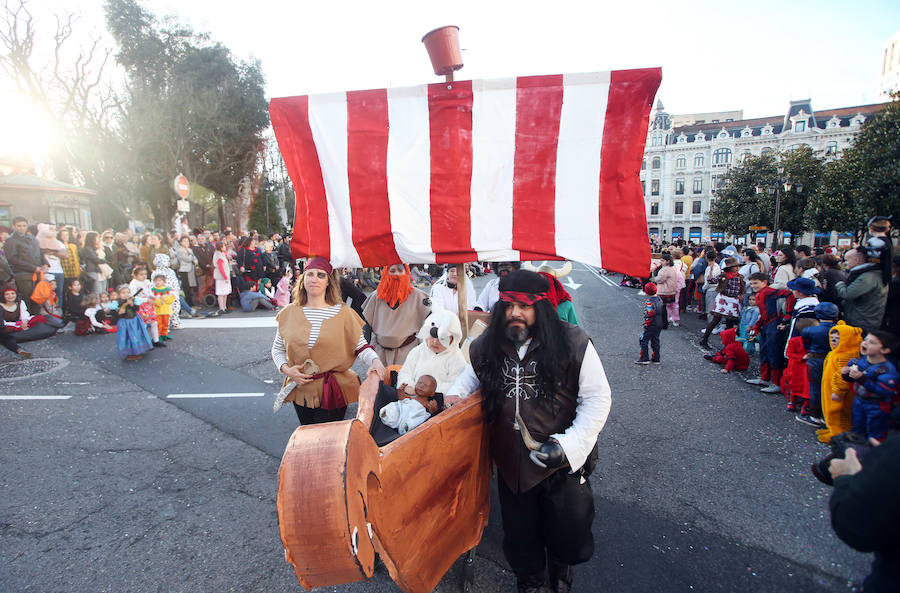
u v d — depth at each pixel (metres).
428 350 3.07
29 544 2.86
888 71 59.47
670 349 8.04
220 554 2.78
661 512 3.21
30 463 3.84
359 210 2.70
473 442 2.12
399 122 2.62
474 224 2.60
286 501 1.25
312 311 3.02
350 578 1.35
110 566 2.67
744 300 8.55
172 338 8.17
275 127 2.70
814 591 2.48
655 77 2.36
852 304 5.31
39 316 7.98
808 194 32.75
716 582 2.55
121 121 25.08
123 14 27.84
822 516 3.16
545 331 1.93
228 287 10.77
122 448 4.12
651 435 4.46
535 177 2.52
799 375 4.98
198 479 3.63
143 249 10.90
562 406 1.98
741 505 3.29
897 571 1.23
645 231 2.39
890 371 3.62
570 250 2.49
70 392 5.48
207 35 30.12
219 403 5.17
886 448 1.22
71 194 18.08
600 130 2.43
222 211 36.12
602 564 2.68
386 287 4.10
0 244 8.37
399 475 1.62
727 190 41.09
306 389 3.03
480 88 2.53
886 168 18.17
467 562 2.45
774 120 68.88
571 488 2.02
